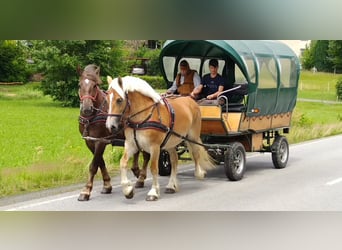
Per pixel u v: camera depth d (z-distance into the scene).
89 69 10.18
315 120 29.11
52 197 10.23
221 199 10.28
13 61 46.91
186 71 12.80
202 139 12.70
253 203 9.97
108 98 9.51
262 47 13.55
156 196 10.12
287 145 14.38
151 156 10.00
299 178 12.64
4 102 39.91
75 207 9.50
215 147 11.95
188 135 11.26
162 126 9.95
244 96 13.17
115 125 9.43
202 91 12.76
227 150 12.02
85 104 9.83
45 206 9.52
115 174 12.80
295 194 10.79
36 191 10.75
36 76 48.62
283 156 14.24
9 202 9.76
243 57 12.23
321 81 51.47
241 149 12.27
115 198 10.27
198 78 12.75
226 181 12.20
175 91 12.90
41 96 44.16
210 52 13.44
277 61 13.77
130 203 9.86
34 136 23.06
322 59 53.34
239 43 12.78
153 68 44.12
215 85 12.66
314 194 10.81
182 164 14.62
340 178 12.66
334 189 11.35
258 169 13.96
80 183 11.61
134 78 9.78
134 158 11.77
